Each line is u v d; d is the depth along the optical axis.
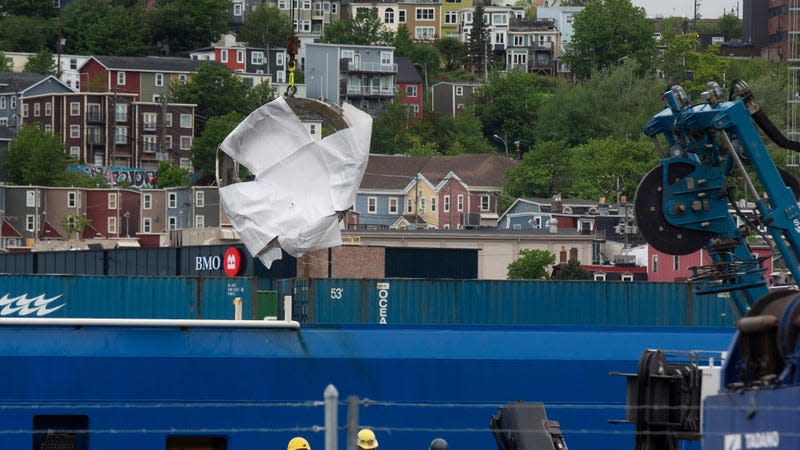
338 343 87.00
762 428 39.62
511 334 89.75
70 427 82.44
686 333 93.00
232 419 84.31
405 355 87.50
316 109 80.06
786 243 69.00
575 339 90.62
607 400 89.75
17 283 116.62
